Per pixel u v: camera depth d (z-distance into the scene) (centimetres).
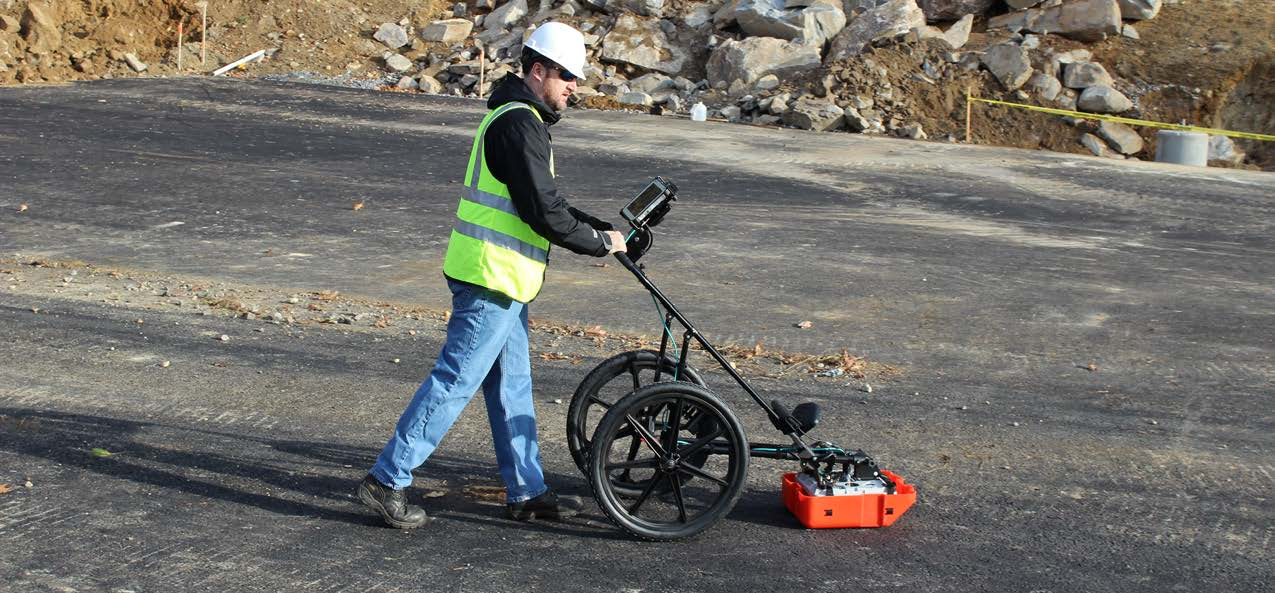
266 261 1032
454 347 427
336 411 598
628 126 1889
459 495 481
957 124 2025
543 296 910
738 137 1834
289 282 951
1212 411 635
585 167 1550
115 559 407
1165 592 402
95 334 750
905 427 592
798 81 2123
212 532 434
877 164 1642
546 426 579
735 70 2177
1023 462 541
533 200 404
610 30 2350
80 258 1025
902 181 1528
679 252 1094
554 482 502
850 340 790
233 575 397
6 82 2105
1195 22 2272
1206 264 1096
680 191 1417
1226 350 777
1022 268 1055
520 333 443
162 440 540
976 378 697
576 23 2386
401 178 1458
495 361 445
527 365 450
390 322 816
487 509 467
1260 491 507
